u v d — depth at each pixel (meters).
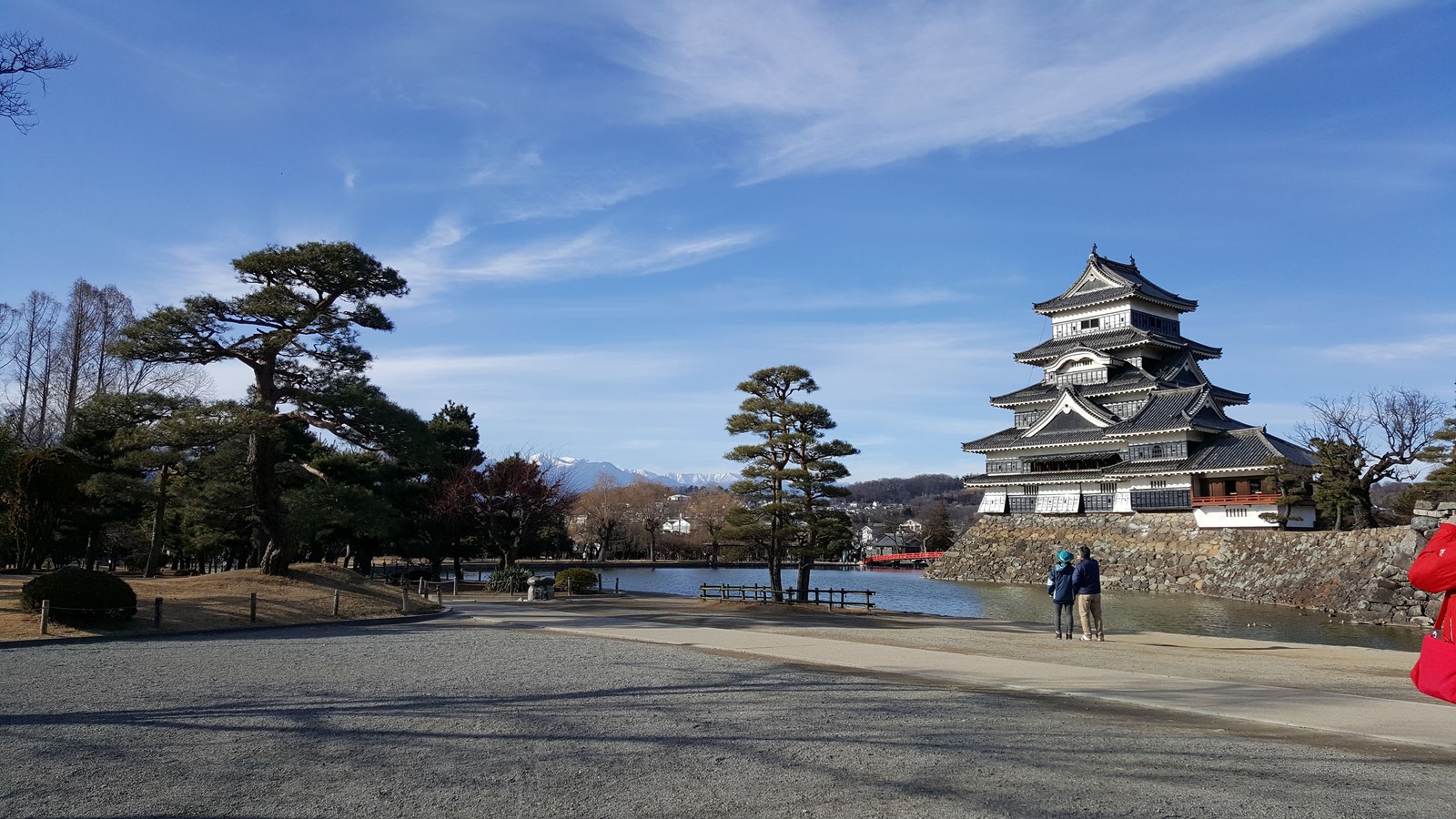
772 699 11.20
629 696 11.41
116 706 10.61
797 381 39.38
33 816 6.30
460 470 51.53
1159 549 58.56
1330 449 48.78
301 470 36.56
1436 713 10.29
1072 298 77.69
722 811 6.46
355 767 7.69
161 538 43.06
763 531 38.56
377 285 28.59
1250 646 19.41
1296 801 6.63
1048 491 68.25
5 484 32.72
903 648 17.84
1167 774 7.43
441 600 35.44
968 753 8.19
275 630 22.28
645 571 90.56
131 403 26.41
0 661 15.09
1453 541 6.33
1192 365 71.31
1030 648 18.12
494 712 10.26
